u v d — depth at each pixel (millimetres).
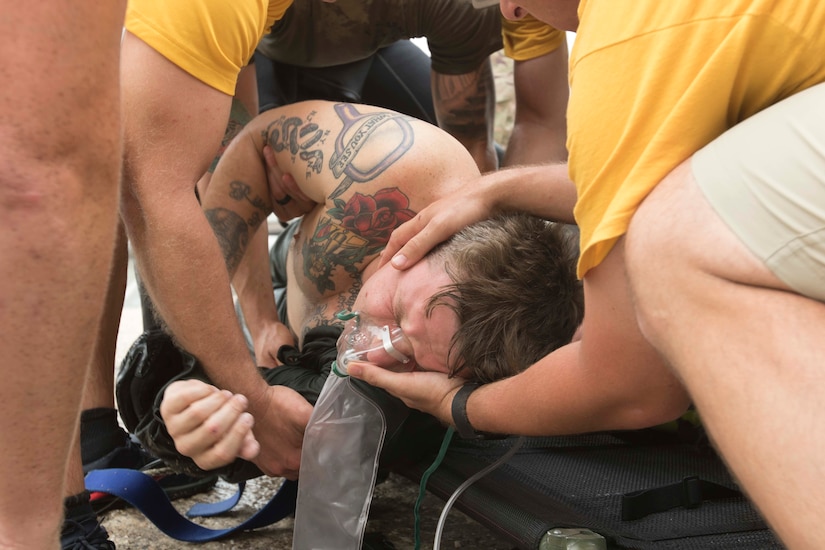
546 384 1205
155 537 1642
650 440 1688
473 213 1480
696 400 875
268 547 1607
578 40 1024
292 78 2568
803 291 824
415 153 1641
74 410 917
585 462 1585
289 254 1969
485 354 1372
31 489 916
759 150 848
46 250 819
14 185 786
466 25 2361
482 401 1314
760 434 786
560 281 1452
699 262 860
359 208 1653
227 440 1414
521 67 2361
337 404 1450
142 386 1598
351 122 1722
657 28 931
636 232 927
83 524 1445
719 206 858
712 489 1431
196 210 1508
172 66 1462
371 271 1689
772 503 775
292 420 1538
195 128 1501
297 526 1423
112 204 870
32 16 755
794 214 811
